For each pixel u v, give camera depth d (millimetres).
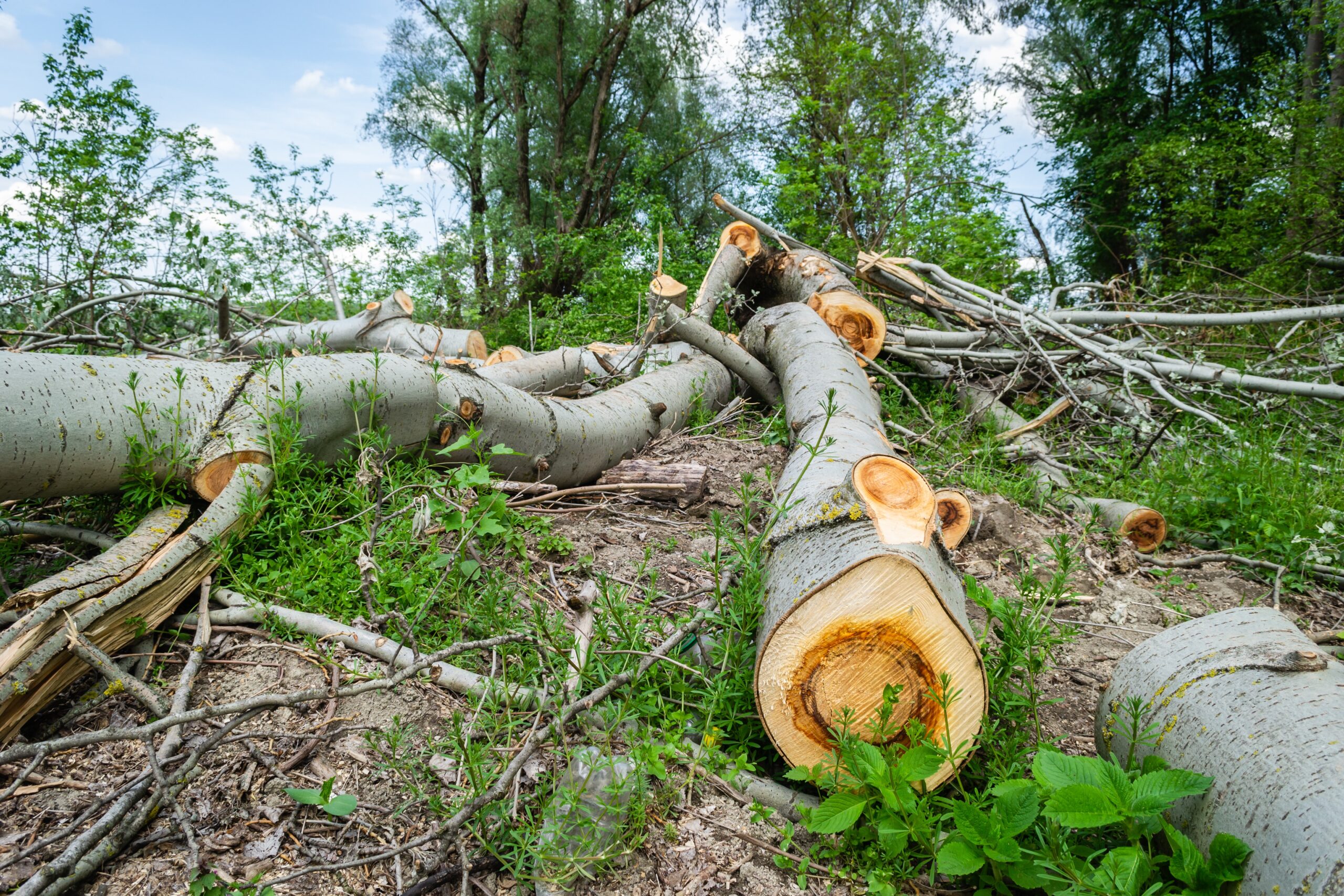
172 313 6586
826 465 2625
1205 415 4809
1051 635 2787
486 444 3506
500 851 1773
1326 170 10867
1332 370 5484
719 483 4125
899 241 11711
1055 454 5000
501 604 2590
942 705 1808
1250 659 1755
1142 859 1489
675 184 20734
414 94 19953
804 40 15914
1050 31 21828
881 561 1875
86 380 2447
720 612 2379
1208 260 12164
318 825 1812
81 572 2178
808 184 13430
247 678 2236
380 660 2301
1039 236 10328
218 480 2648
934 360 6270
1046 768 1669
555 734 2016
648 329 5664
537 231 17297
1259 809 1482
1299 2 16875
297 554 2705
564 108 19781
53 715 2072
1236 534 3910
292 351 4551
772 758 2152
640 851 1812
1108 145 19281
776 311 5676
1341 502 4008
